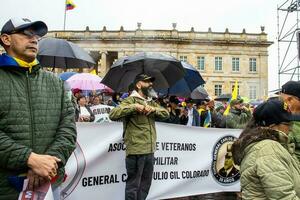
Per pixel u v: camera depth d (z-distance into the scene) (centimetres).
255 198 262
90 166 568
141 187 563
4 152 256
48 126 282
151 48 7181
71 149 291
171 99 959
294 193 249
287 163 261
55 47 860
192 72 938
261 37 7325
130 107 538
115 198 595
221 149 748
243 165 272
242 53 7369
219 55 7350
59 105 296
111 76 828
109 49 7262
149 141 558
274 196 249
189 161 707
